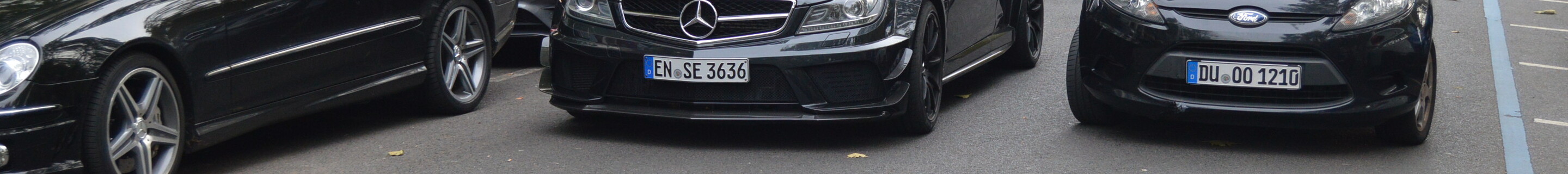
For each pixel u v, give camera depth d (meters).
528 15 6.76
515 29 6.81
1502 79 6.53
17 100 3.11
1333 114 4.02
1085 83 4.43
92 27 3.36
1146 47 4.14
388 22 4.62
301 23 4.19
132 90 3.54
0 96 3.10
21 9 3.44
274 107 4.12
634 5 4.25
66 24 3.34
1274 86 4.00
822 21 4.13
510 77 6.20
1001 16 5.91
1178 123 4.87
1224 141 4.52
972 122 4.92
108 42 3.34
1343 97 4.04
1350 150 4.43
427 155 4.27
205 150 4.31
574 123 4.83
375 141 4.49
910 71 4.30
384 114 5.03
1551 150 4.57
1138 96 4.21
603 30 4.30
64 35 3.28
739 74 4.12
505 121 4.90
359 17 4.47
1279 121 4.09
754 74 4.13
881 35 4.18
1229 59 4.02
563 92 4.44
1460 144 4.59
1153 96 4.18
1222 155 4.32
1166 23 4.10
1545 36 8.77
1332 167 4.15
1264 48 4.00
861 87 4.16
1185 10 4.09
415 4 4.79
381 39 4.59
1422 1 4.19
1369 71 3.98
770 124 4.76
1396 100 4.05
